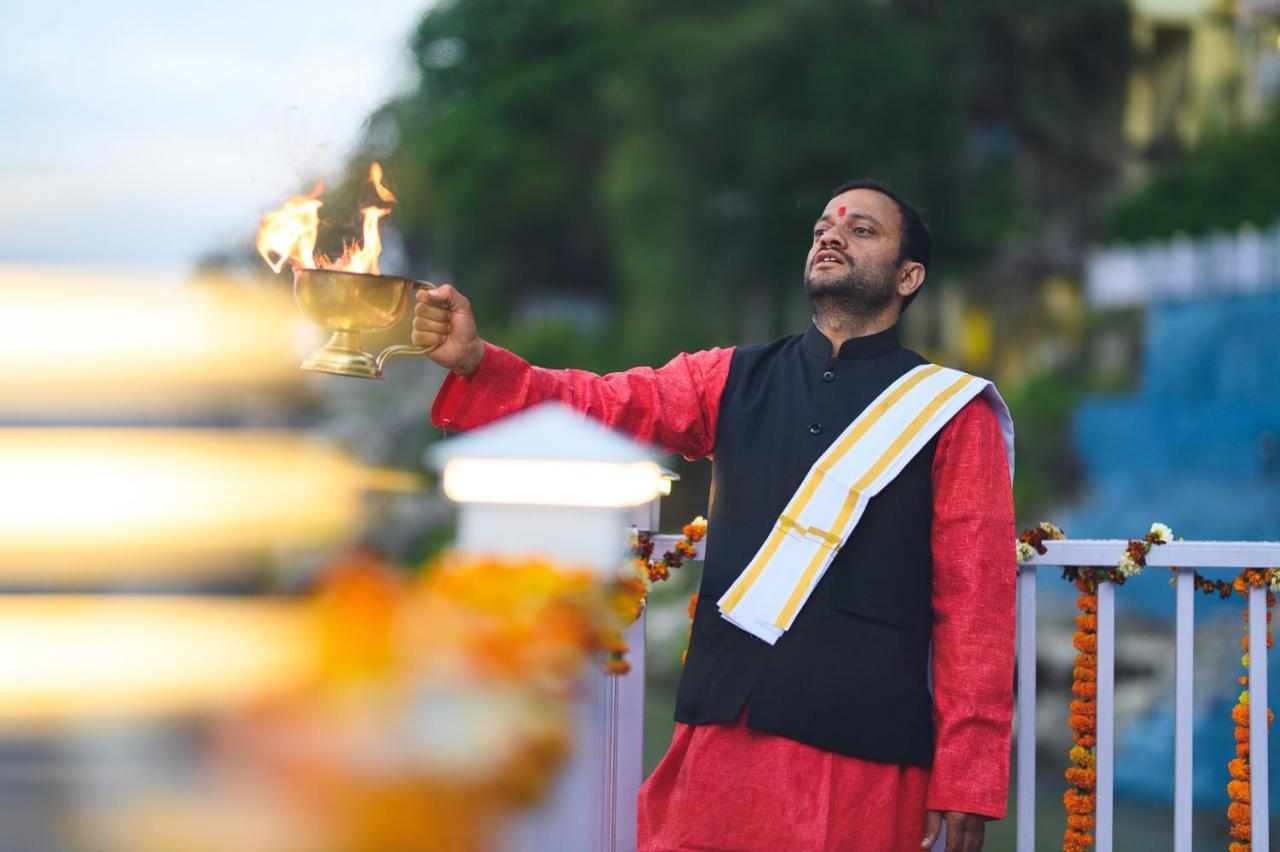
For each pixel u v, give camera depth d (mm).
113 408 1219
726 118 29797
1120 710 15414
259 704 1030
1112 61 32062
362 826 1059
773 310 31578
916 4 31125
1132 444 21516
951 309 31094
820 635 3211
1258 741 3715
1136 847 11453
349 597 1104
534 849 1230
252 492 1140
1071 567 3773
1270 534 18453
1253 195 28391
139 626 1037
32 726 990
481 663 1226
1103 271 28422
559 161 36125
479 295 37062
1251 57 31750
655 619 22484
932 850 3473
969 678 3223
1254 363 19484
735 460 3455
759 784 3178
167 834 989
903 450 3305
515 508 1784
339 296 2986
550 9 36344
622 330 33344
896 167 29641
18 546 1059
